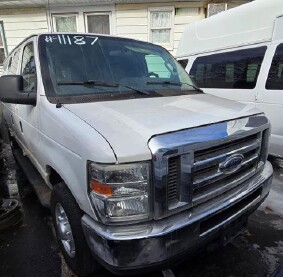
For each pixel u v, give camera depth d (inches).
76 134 73.9
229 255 104.0
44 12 356.5
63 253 97.8
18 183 171.5
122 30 356.8
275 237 114.9
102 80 104.6
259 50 194.7
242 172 87.9
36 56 105.0
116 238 64.9
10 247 109.5
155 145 65.2
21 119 132.3
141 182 65.6
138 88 107.5
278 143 178.7
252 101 194.9
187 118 77.4
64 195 86.3
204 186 75.6
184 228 69.8
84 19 357.7
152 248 66.9
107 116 77.1
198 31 249.9
